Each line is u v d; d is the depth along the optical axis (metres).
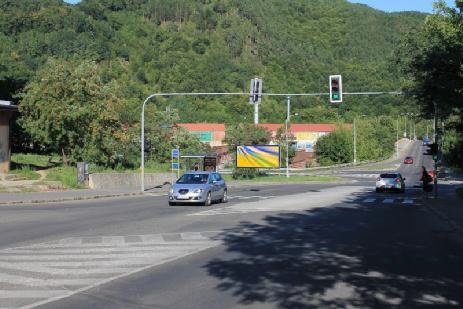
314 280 10.31
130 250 13.79
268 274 10.85
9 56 92.31
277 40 136.12
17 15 114.25
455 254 13.60
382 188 42.88
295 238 16.36
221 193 31.06
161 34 130.00
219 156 83.06
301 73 111.12
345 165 99.62
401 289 9.63
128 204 29.62
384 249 14.34
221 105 117.75
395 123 136.25
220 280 10.27
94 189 40.47
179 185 28.97
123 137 48.59
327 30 153.12
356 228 19.28
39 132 43.88
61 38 110.75
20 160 49.53
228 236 16.64
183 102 115.94
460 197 34.28
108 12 137.88
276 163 66.19
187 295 9.06
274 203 30.83
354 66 114.19
